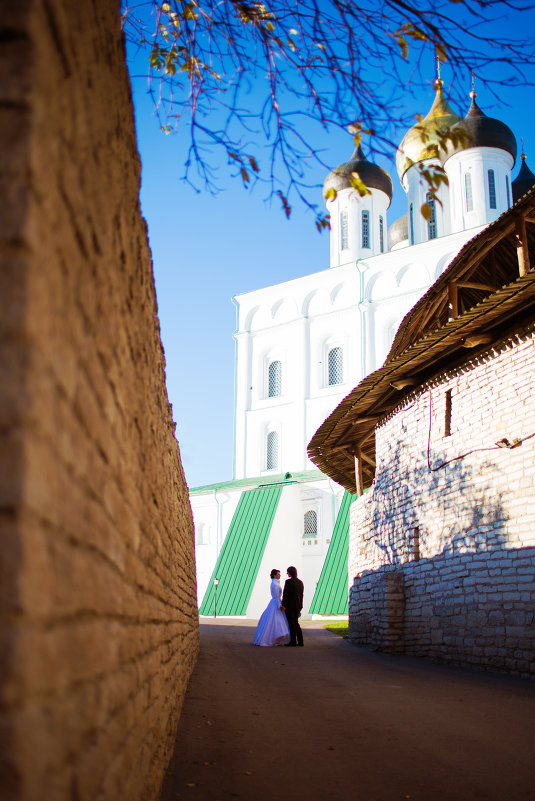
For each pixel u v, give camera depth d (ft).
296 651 55.72
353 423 61.87
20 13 6.16
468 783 17.69
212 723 25.26
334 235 187.73
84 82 8.09
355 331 168.14
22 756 5.10
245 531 147.43
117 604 9.85
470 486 45.03
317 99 20.31
